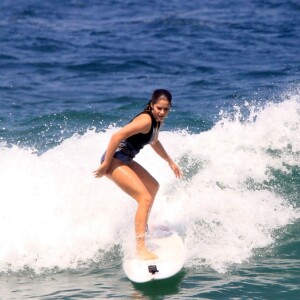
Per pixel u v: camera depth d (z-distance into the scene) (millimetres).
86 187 31766
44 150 42438
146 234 28750
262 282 25891
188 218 31172
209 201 32906
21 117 51125
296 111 43281
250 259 28078
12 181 32375
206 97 56781
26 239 29188
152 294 25078
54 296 25219
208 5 119812
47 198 31250
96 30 96750
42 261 28406
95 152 37000
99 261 28422
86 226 30156
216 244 29250
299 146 39531
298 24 97188
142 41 87375
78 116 50812
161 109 26141
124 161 27000
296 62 71625
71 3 124438
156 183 27672
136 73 69250
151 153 37094
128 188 26828
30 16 109625
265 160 38094
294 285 25594
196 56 76938
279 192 34812
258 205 32938
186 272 26891
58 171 33219
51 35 92375
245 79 63906
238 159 37812
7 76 67938
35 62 74938
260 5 116688
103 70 71000
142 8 118562
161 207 32000
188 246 28953
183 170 36188
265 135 40594
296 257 28250
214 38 88125
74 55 78750
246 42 84812
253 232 30391
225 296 24703
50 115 50781
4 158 34406
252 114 45688
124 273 27203
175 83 63750
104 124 49219
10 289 25984
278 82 61781
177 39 88188
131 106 54500
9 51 80750
